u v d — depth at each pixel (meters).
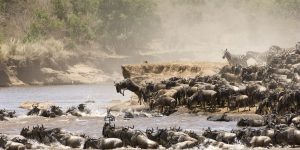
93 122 134.62
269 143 97.50
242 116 130.38
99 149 98.50
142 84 167.75
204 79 155.88
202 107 143.12
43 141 105.19
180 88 148.75
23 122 137.88
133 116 142.50
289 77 160.38
